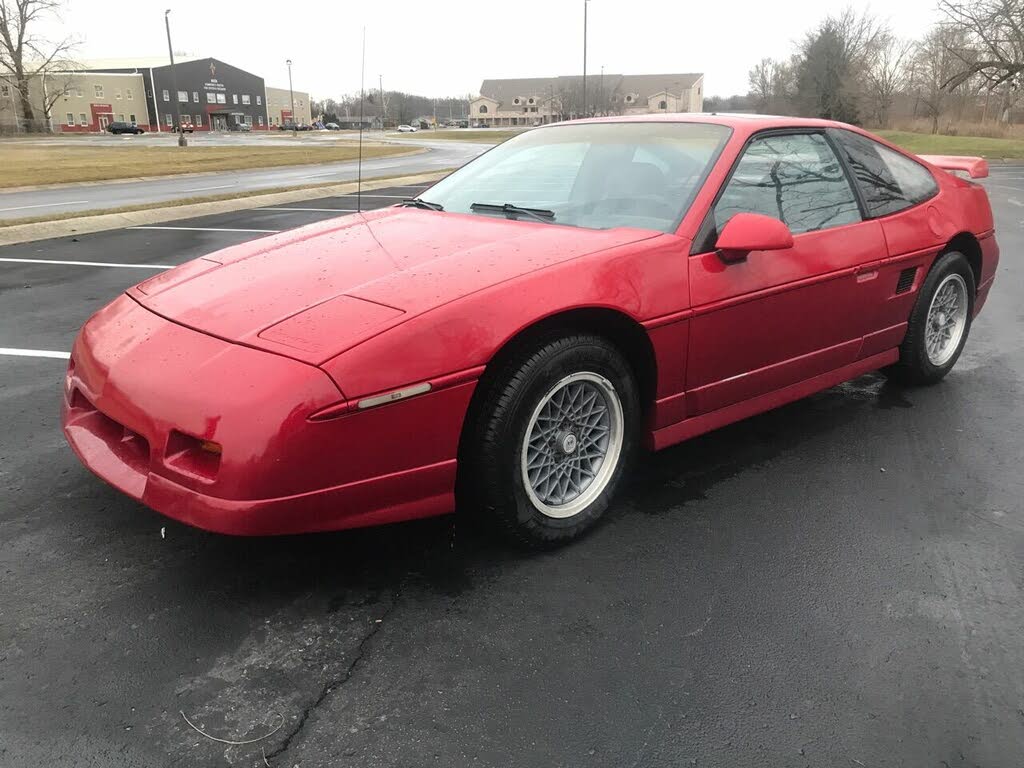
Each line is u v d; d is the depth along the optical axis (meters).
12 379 4.00
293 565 2.37
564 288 2.29
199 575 2.31
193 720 1.75
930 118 47.34
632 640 2.06
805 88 54.91
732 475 3.07
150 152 31.72
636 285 2.46
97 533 2.52
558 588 2.29
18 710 1.76
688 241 2.66
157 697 1.82
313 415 1.92
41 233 9.25
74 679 1.87
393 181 17.56
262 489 1.92
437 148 38.81
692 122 3.17
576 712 1.80
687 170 2.90
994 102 44.28
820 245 3.08
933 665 1.99
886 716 1.82
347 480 2.02
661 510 2.78
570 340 2.33
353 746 1.69
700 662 1.99
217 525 1.93
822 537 2.61
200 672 1.91
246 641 2.03
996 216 12.40
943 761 1.69
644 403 2.70
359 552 2.46
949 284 3.95
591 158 3.19
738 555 2.49
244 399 1.92
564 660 1.98
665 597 2.26
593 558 2.46
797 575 2.38
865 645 2.06
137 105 93.00
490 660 1.98
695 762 1.67
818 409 3.81
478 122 121.50
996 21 34.97
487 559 2.44
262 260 2.64
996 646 2.07
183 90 96.50
